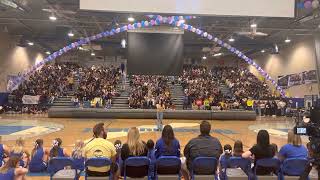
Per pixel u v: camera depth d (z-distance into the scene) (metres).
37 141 7.73
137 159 5.25
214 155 5.41
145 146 5.51
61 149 7.32
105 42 31.91
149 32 20.55
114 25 23.06
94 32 27.48
